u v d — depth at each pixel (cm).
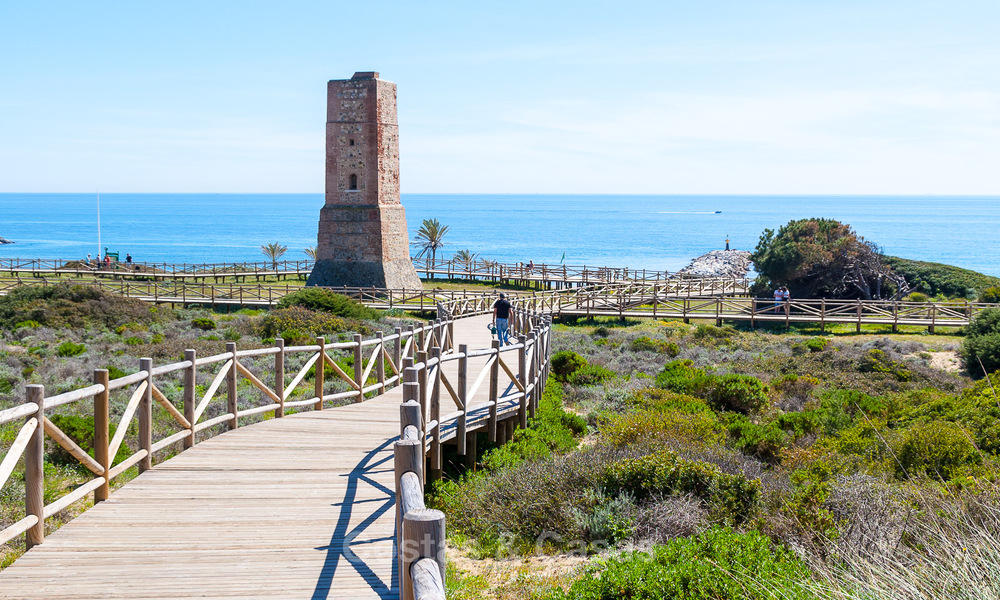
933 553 559
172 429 1346
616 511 934
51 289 3262
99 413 702
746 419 1714
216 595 510
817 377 2300
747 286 5575
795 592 585
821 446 1356
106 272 6259
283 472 803
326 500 712
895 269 5653
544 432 1442
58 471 1041
